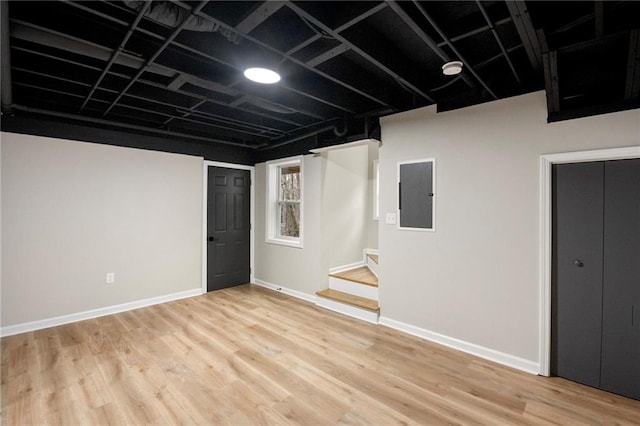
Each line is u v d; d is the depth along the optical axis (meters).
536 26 1.67
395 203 3.30
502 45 1.89
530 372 2.46
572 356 2.35
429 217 3.04
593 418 1.94
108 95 2.97
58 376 2.40
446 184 2.92
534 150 2.44
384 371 2.49
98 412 2.00
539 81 2.39
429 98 2.82
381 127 3.42
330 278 4.37
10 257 3.15
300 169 4.56
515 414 1.98
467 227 2.80
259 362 2.63
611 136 2.13
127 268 3.92
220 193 4.90
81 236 3.57
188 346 2.92
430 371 2.49
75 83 2.72
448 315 2.92
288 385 2.30
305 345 2.95
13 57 2.24
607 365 2.21
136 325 3.43
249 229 5.30
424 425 1.89
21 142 3.19
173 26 1.74
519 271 2.52
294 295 4.61
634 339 2.12
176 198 4.37
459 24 1.85
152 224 4.14
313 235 4.38
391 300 3.36
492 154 2.65
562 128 2.32
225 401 2.12
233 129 4.21
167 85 2.63
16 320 3.18
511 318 2.56
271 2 1.56
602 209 2.23
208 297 4.51
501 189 2.61
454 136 2.86
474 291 2.76
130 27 1.73
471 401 2.12
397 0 1.55
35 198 3.28
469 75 2.46
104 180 3.73
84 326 3.39
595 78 1.96
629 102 2.05
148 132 4.07
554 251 2.41
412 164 3.15
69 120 3.47
